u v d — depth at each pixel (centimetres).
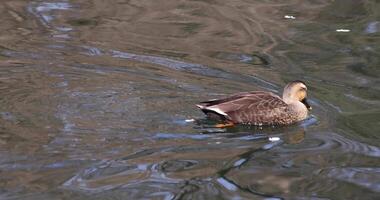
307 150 1335
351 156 1308
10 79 1573
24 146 1277
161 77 1638
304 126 1453
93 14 2106
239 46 1883
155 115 1427
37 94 1495
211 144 1339
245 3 2230
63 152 1263
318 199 1148
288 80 1667
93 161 1240
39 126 1353
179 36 1944
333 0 2256
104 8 2164
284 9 2181
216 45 1889
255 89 1597
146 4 2208
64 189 1145
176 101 1501
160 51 1819
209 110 1412
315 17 2111
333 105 1544
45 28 1967
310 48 1880
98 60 1728
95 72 1644
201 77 1655
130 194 1141
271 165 1266
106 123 1381
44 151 1262
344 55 1833
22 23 2003
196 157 1280
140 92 1538
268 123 1440
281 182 1202
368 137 1389
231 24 2047
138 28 2000
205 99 1516
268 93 1491
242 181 1205
